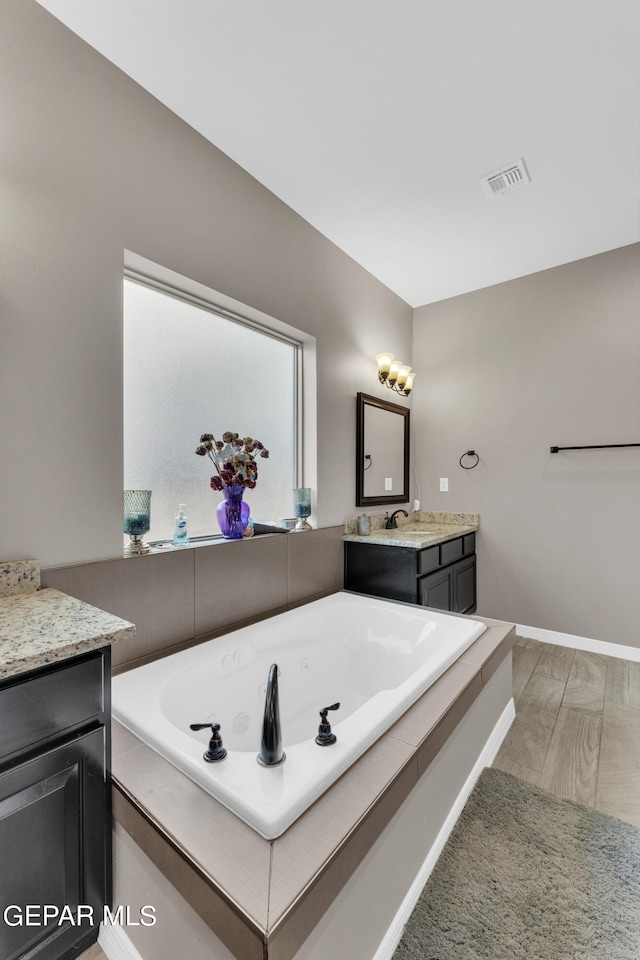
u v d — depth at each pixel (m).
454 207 2.44
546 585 3.13
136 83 1.68
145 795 0.98
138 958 0.96
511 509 3.27
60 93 1.46
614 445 2.87
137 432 1.86
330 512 2.76
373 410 3.17
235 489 2.08
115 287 1.60
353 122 1.87
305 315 2.54
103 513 1.56
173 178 1.81
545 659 2.81
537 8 1.42
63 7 1.41
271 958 0.69
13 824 0.86
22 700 0.87
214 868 0.80
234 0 1.38
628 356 2.83
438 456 3.62
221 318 2.22
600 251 2.91
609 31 1.49
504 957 1.03
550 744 1.90
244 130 1.91
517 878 1.24
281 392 2.57
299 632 2.08
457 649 1.72
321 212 2.48
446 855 1.31
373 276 3.21
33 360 1.38
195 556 1.85
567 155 2.05
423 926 1.11
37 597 1.27
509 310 3.29
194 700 1.53
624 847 1.35
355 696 2.17
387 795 1.01
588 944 1.06
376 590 2.68
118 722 1.26
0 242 1.31
